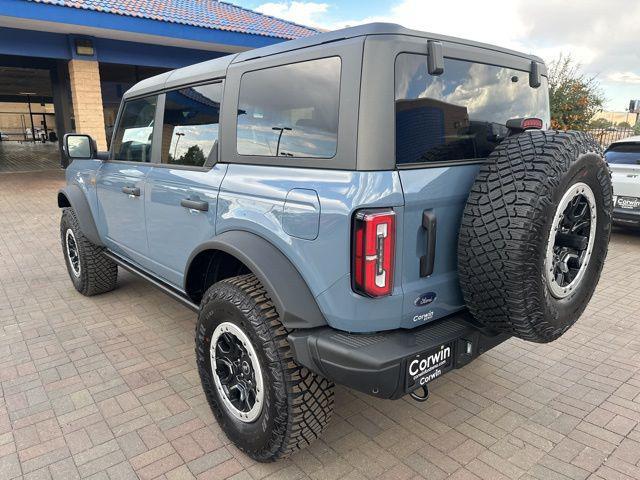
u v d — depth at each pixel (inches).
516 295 77.0
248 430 94.1
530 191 74.8
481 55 92.7
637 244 275.1
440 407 116.4
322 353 79.0
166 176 120.4
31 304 180.1
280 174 87.5
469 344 87.3
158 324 162.4
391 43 76.1
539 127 97.7
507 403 118.0
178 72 125.0
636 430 107.0
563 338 152.8
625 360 138.7
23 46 452.8
